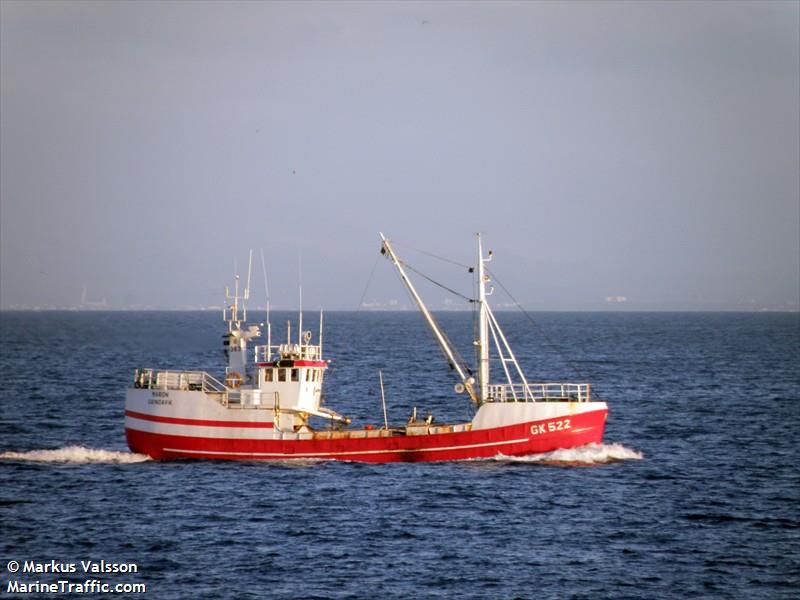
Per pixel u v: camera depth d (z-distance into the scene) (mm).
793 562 176375
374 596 159125
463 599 158500
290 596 158875
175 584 163750
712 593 162000
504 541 186500
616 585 165000
